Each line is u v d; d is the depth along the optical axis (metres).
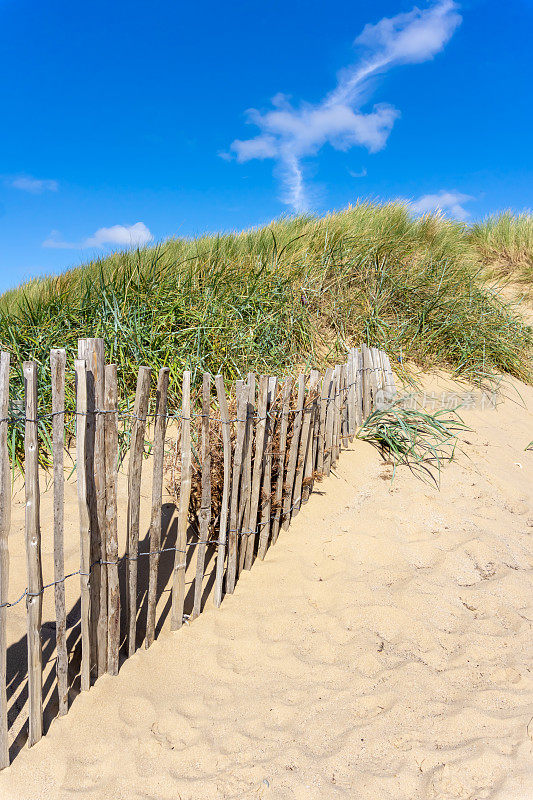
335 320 6.21
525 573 3.44
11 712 2.45
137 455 2.55
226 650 2.81
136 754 2.27
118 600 2.58
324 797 2.05
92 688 2.58
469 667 2.68
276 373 5.16
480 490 4.36
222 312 5.44
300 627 2.95
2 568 2.13
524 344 7.47
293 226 7.65
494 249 10.55
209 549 3.51
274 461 3.56
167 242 7.14
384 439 4.68
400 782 2.08
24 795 2.11
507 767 2.12
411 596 3.14
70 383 4.57
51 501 3.85
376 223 7.83
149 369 2.50
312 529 3.70
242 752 2.27
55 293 6.00
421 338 6.48
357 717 2.40
